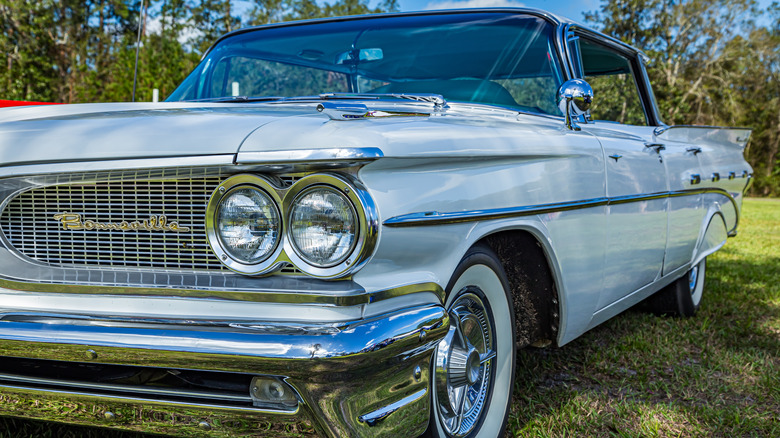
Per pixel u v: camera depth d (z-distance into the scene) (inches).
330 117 66.1
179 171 61.1
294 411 58.8
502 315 88.4
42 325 61.7
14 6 1251.2
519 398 108.6
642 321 164.9
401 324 60.3
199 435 63.1
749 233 426.0
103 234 64.9
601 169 102.8
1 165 65.0
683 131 154.0
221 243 59.7
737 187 188.5
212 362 56.9
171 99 122.4
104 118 69.8
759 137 1696.6
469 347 80.0
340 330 56.4
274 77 119.0
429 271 66.1
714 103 1635.1
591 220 99.0
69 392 64.7
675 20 1533.0
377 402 60.6
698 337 148.6
